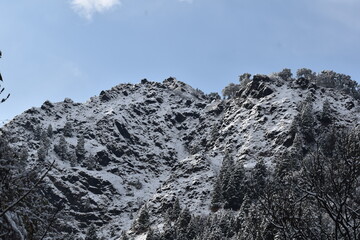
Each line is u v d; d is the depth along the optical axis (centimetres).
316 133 17488
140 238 13138
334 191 984
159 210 15875
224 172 15712
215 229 10069
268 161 16900
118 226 17662
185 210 12450
